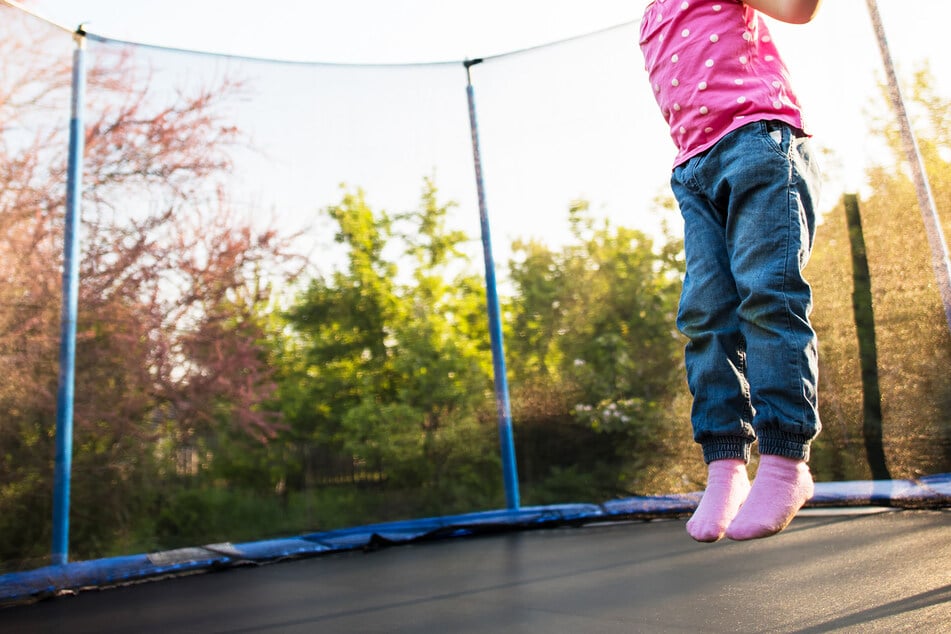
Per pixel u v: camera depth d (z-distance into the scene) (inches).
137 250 118.8
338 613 72.0
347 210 134.6
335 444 129.5
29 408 104.9
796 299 33.5
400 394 134.3
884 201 112.6
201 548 114.0
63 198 109.8
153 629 72.1
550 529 126.0
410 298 137.1
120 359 115.6
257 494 122.3
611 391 133.3
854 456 114.4
